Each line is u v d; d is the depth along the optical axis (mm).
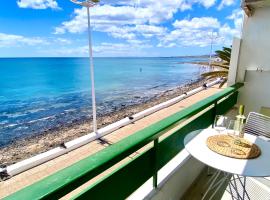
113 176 1079
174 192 1799
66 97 21797
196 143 1507
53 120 13281
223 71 8852
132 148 1092
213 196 1937
